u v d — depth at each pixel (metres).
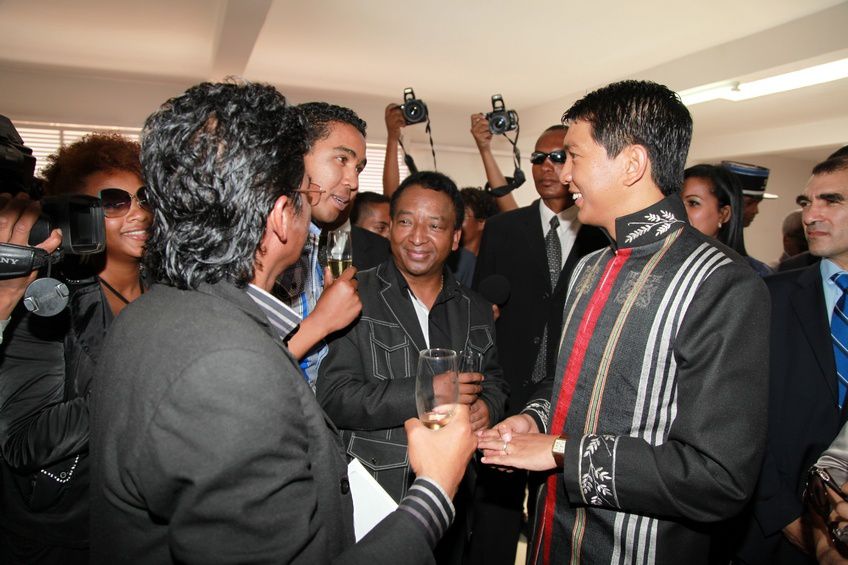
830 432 1.26
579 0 3.21
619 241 1.06
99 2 3.21
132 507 0.61
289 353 0.71
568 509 1.08
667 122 0.97
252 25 3.24
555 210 2.20
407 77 5.00
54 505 1.00
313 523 0.62
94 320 1.08
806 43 3.43
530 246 2.18
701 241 0.98
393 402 1.29
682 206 1.03
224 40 3.50
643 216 1.02
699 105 5.41
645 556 0.96
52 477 0.99
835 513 0.87
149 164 0.66
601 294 1.08
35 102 4.73
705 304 0.89
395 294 1.52
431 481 0.77
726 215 2.07
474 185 7.06
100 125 4.95
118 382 0.63
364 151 1.54
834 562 0.86
